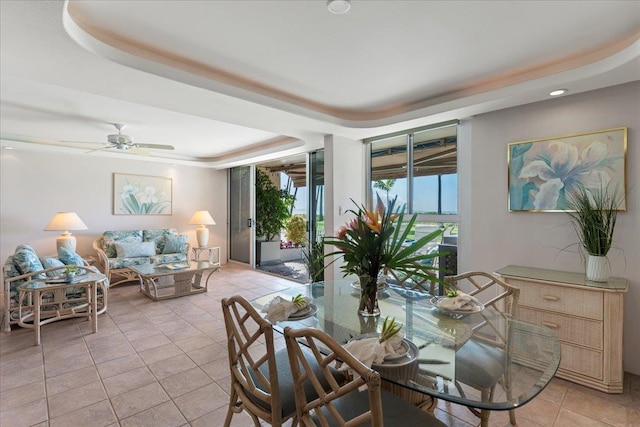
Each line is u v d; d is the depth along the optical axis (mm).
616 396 2180
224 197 7371
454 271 3553
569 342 2365
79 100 3205
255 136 4848
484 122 3199
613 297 2207
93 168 5719
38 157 5207
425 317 1948
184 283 4613
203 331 3301
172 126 4223
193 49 2178
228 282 5461
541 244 2867
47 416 1967
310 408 1188
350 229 1804
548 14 1795
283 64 2404
